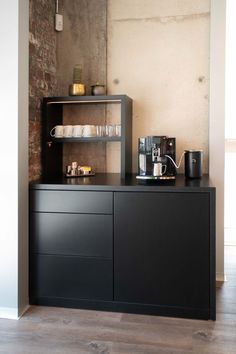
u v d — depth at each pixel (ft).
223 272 9.79
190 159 8.95
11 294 7.82
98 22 10.31
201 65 9.89
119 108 10.32
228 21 12.92
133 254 7.78
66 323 7.47
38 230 8.20
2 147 7.78
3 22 7.66
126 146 9.35
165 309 7.72
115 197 7.78
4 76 7.71
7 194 7.79
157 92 10.14
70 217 8.02
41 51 9.31
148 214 7.66
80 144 10.56
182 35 9.95
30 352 6.42
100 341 6.77
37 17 8.99
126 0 10.18
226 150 13.58
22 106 7.91
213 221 7.38
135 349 6.49
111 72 10.34
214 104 9.64
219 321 7.49
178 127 10.08
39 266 8.23
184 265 7.57
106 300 7.97
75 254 8.04
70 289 8.11
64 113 10.57
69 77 10.49
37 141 9.10
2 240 7.84
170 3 9.97
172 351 6.42
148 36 10.12
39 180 8.87
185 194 7.47
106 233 7.87
